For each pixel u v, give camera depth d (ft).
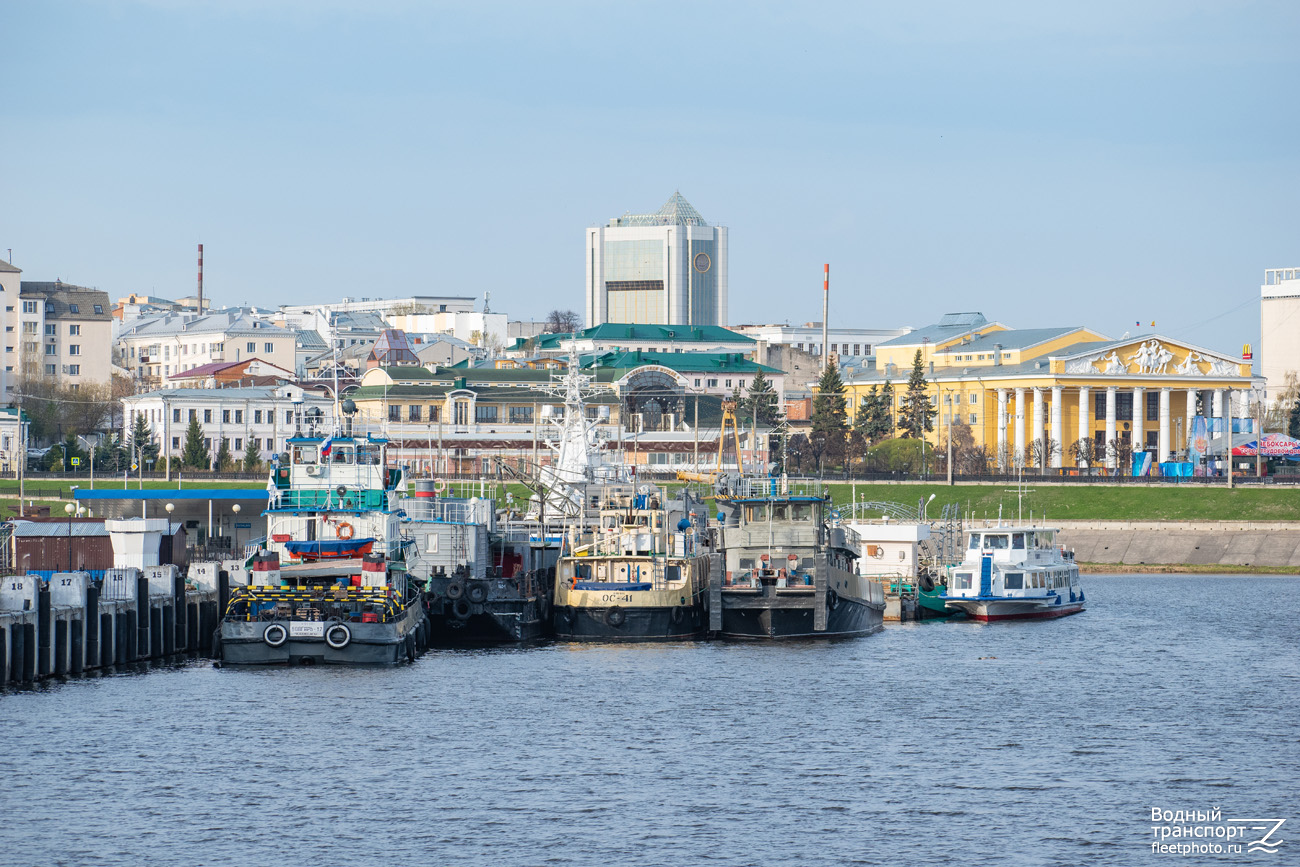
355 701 544.21
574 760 469.16
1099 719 542.16
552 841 390.01
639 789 437.58
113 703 527.81
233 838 388.98
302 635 598.75
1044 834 401.49
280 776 444.14
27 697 533.96
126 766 450.71
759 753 482.28
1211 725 533.96
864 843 392.06
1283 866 379.96
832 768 465.06
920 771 462.60
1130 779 456.45
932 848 388.98
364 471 650.43
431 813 411.95
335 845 384.68
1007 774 460.55
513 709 540.52
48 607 559.79
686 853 382.42
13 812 407.03
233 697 543.39
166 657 628.69
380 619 600.39
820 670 640.99
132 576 606.96
